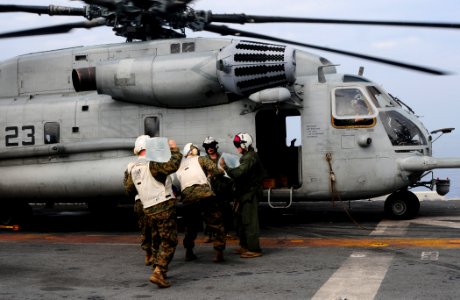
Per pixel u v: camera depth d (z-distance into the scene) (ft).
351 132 34.88
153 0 33.88
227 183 25.03
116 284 19.71
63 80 40.14
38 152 37.99
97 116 38.45
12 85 41.47
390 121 34.99
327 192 35.27
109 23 36.60
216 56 34.50
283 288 18.22
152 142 19.06
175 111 37.14
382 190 34.81
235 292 17.95
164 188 19.43
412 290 17.31
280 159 40.57
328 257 23.41
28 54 41.91
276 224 36.04
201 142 36.50
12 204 40.16
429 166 33.88
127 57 37.88
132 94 36.68
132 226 39.32
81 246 28.91
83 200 37.68
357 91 35.40
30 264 23.82
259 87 34.27
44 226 40.45
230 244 28.19
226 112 36.24
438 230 30.66
